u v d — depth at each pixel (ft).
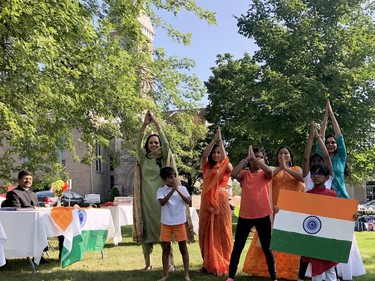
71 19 29.22
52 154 43.29
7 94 29.84
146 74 50.44
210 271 20.76
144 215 21.76
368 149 63.05
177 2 38.86
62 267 22.39
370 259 25.85
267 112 67.15
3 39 29.09
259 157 19.31
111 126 45.29
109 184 150.41
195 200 121.80
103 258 26.81
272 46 64.23
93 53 33.06
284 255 19.45
